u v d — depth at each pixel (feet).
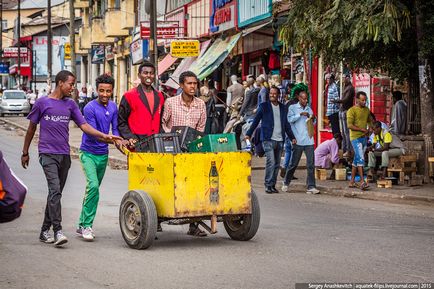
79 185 58.13
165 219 34.12
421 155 57.62
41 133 34.71
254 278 28.40
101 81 36.50
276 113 55.88
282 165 68.85
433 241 36.14
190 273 29.22
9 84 318.24
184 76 37.14
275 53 92.53
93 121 36.50
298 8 57.77
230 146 34.88
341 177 61.41
